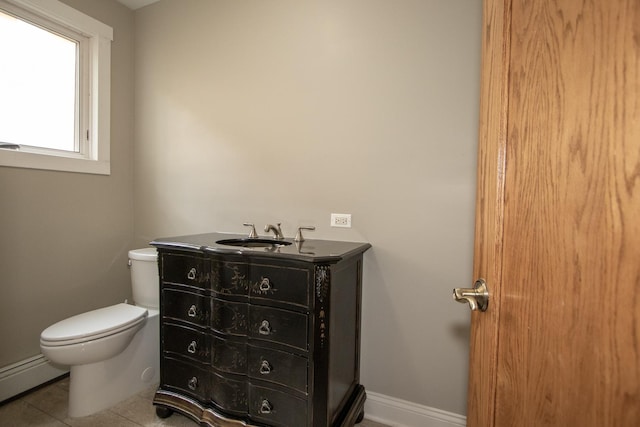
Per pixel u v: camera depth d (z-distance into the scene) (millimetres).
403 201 1652
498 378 613
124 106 2406
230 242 1771
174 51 2283
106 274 2344
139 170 2457
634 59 412
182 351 1582
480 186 736
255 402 1385
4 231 1818
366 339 1734
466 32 1515
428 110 1593
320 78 1823
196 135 2219
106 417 1659
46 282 2010
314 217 1859
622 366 420
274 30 1942
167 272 1624
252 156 2033
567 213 480
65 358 1545
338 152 1790
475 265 764
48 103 2072
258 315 1372
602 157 440
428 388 1625
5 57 1878
